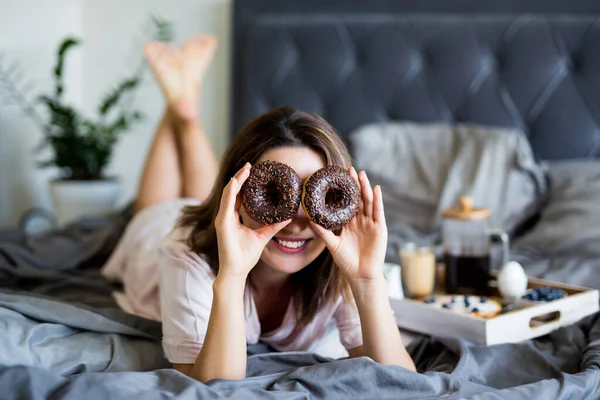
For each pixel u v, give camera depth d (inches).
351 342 53.1
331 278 51.8
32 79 132.2
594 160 106.5
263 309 55.1
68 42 118.0
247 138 48.6
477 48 113.6
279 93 121.4
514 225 95.7
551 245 85.7
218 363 44.5
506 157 99.2
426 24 117.0
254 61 122.3
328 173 44.9
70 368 48.5
